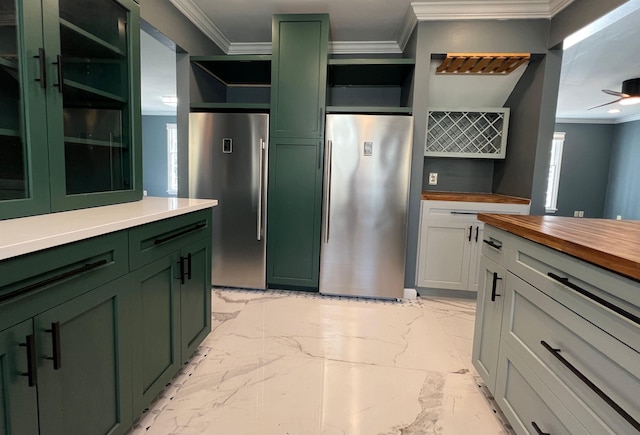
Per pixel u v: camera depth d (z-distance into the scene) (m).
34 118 1.17
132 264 1.23
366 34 3.22
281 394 1.63
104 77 1.69
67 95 1.46
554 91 2.69
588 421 0.92
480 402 1.61
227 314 2.53
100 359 1.08
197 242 1.78
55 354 0.89
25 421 0.82
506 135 3.23
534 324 1.21
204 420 1.45
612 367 0.84
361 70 3.06
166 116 7.43
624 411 0.80
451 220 2.89
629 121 6.21
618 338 0.82
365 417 1.50
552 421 1.09
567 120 6.64
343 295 2.96
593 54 3.26
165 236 1.45
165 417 1.46
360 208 2.79
